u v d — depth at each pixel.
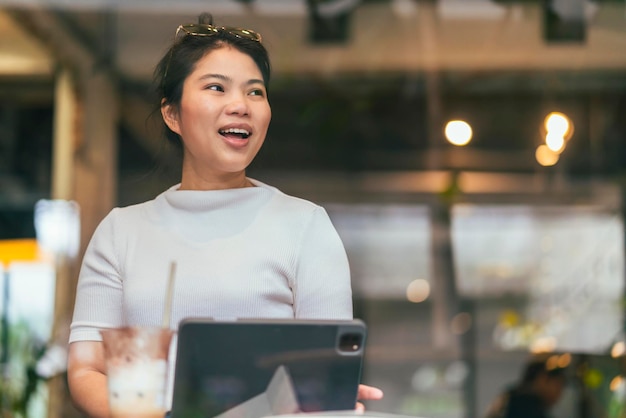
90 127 7.29
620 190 11.41
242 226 2.02
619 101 8.49
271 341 1.59
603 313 11.02
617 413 5.20
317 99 8.68
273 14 5.89
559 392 5.31
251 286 1.98
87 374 1.99
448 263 12.84
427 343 12.88
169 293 1.61
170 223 2.04
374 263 13.38
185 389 1.57
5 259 6.83
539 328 10.10
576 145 9.76
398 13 6.08
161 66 2.15
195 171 2.10
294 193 12.07
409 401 10.98
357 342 1.63
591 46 6.42
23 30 6.19
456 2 5.89
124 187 7.74
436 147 10.97
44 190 8.89
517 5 5.89
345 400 1.62
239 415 1.57
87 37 6.42
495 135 10.19
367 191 12.15
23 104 8.18
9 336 6.09
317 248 2.05
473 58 6.83
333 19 6.05
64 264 7.16
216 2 5.72
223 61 2.02
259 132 2.04
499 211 12.62
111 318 2.06
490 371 10.32
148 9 5.84
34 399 5.79
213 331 1.58
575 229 12.37
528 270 12.96
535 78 7.53
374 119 10.04
